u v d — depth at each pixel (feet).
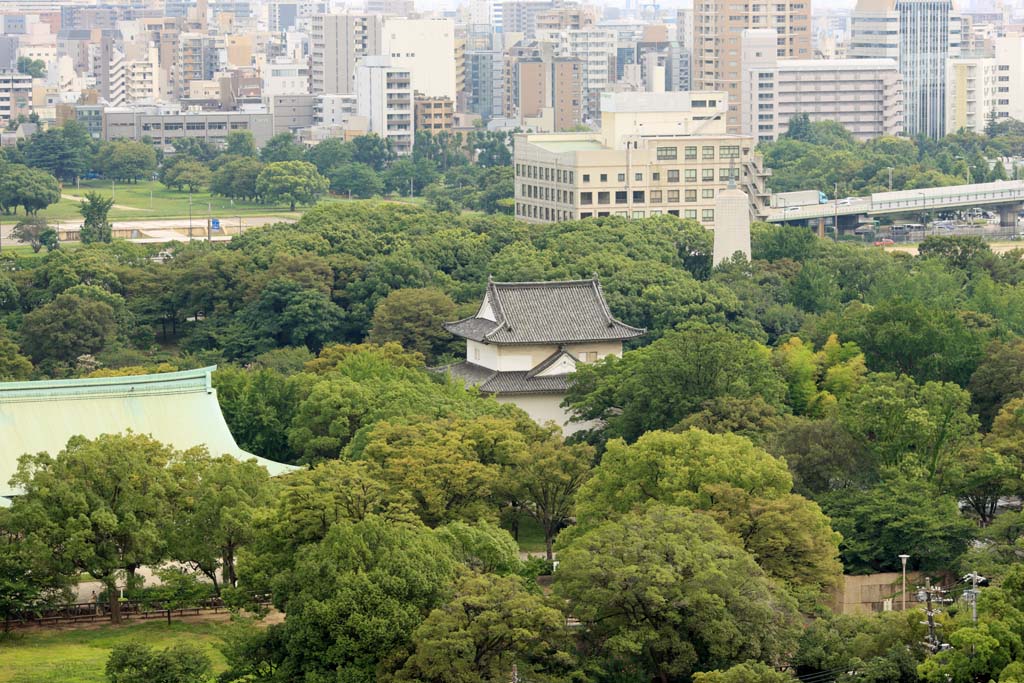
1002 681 653.30
